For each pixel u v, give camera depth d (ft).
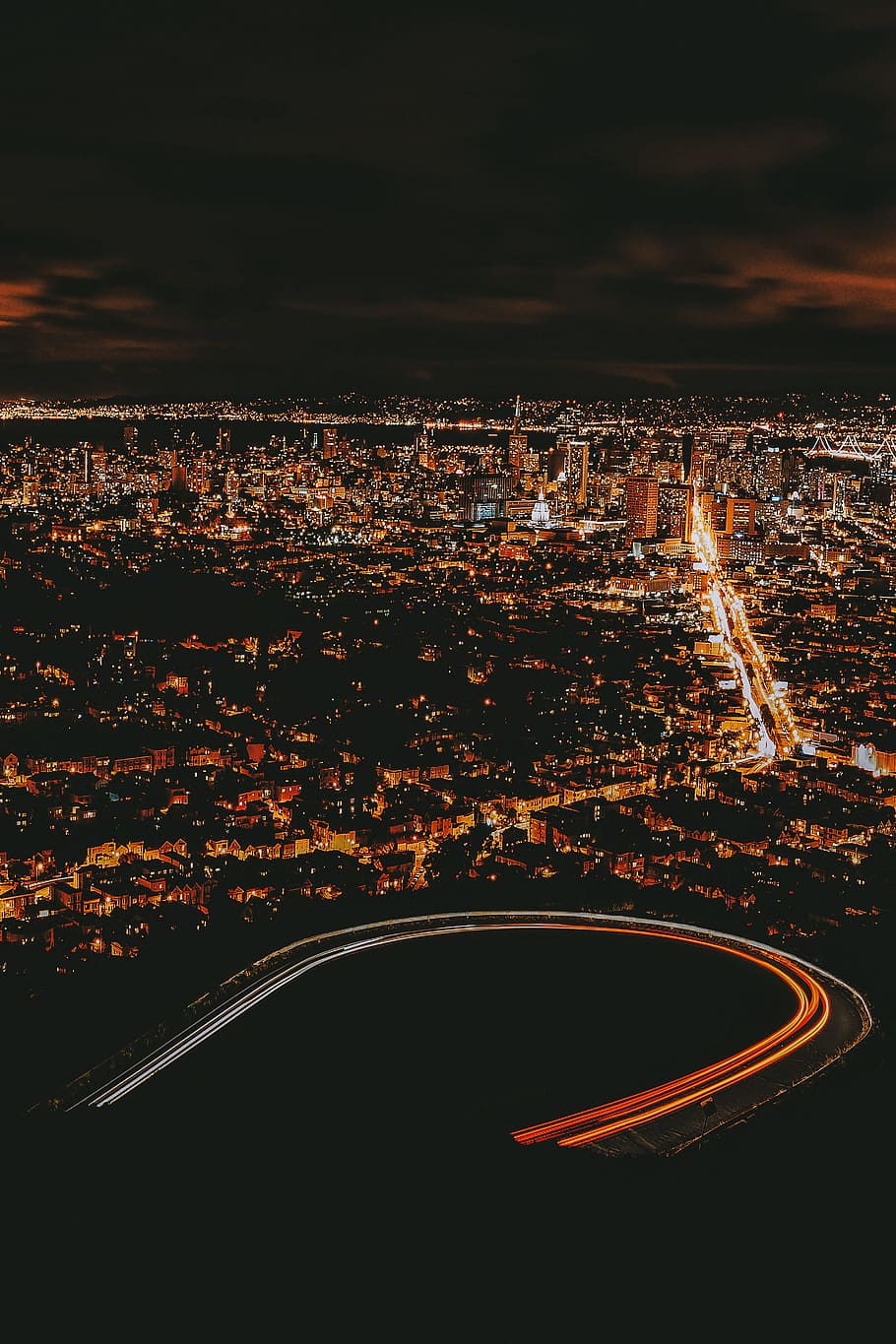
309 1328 177.27
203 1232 207.72
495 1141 261.24
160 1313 179.63
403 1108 282.15
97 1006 356.38
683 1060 317.42
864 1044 329.72
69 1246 200.95
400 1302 184.65
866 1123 267.80
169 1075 301.63
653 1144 265.13
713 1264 200.44
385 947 409.69
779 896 523.70
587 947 411.75
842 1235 213.05
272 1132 264.11
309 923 441.27
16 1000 369.09
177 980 378.73
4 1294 184.34
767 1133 263.49
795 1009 358.02
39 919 503.61
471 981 375.04
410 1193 226.99
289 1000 356.59
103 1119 270.87
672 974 387.34
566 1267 198.59
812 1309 187.32
